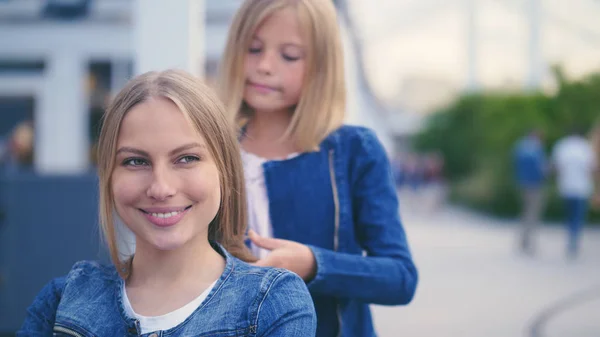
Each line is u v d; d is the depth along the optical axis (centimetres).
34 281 378
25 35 795
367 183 171
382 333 494
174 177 118
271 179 167
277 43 169
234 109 171
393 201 172
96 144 127
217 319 118
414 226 1478
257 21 169
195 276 122
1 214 377
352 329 169
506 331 504
